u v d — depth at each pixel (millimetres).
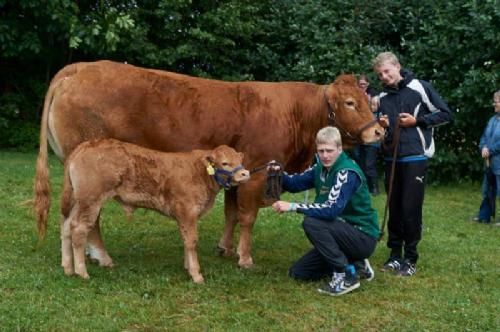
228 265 5508
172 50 12891
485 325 4203
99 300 4469
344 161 4766
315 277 5121
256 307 4477
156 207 4902
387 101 5363
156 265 5441
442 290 4965
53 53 13422
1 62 13680
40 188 5074
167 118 5117
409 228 5355
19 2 11602
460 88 10344
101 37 11859
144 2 13211
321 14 11938
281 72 12789
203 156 4828
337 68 11500
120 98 5047
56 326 3998
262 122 5285
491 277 5383
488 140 7969
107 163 4719
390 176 5355
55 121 5090
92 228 5109
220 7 12836
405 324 4211
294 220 7457
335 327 4152
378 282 5145
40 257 5469
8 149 13109
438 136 11555
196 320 4188
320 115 5441
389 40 12680
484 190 8000
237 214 5789
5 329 3893
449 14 10773
